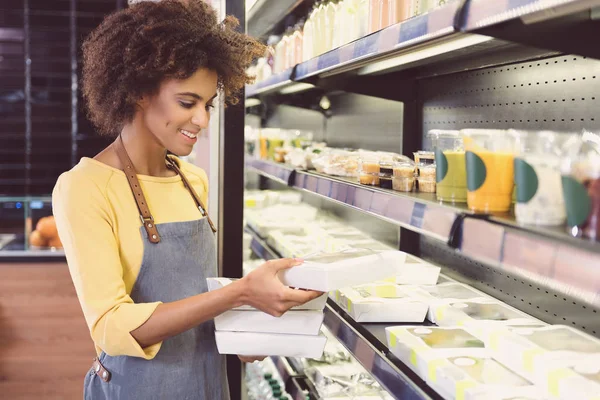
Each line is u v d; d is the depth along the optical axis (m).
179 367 1.63
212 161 2.57
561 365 1.17
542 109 1.77
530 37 1.12
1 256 4.86
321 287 1.43
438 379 1.30
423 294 1.85
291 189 4.06
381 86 2.45
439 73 2.24
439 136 1.49
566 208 1.02
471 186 1.28
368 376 2.39
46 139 6.11
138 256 1.58
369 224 2.97
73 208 1.50
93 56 1.57
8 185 6.11
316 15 2.50
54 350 4.32
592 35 1.14
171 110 1.52
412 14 1.71
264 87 2.88
